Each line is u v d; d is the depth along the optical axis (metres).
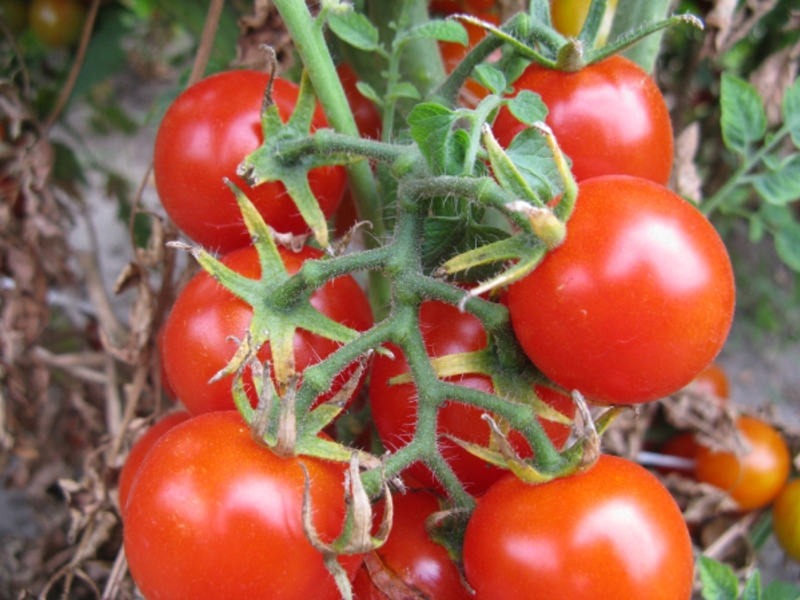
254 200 0.17
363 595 0.16
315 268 0.15
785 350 0.46
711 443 0.26
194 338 0.16
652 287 0.13
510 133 0.16
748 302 0.46
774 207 0.29
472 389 0.14
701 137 0.33
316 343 0.15
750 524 0.27
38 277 0.27
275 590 0.13
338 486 0.14
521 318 0.14
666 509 0.14
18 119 0.25
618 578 0.13
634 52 0.21
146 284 0.23
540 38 0.17
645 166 0.16
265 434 0.14
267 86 0.16
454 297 0.14
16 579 0.28
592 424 0.13
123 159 0.52
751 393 0.45
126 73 0.61
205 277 0.16
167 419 0.20
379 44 0.21
